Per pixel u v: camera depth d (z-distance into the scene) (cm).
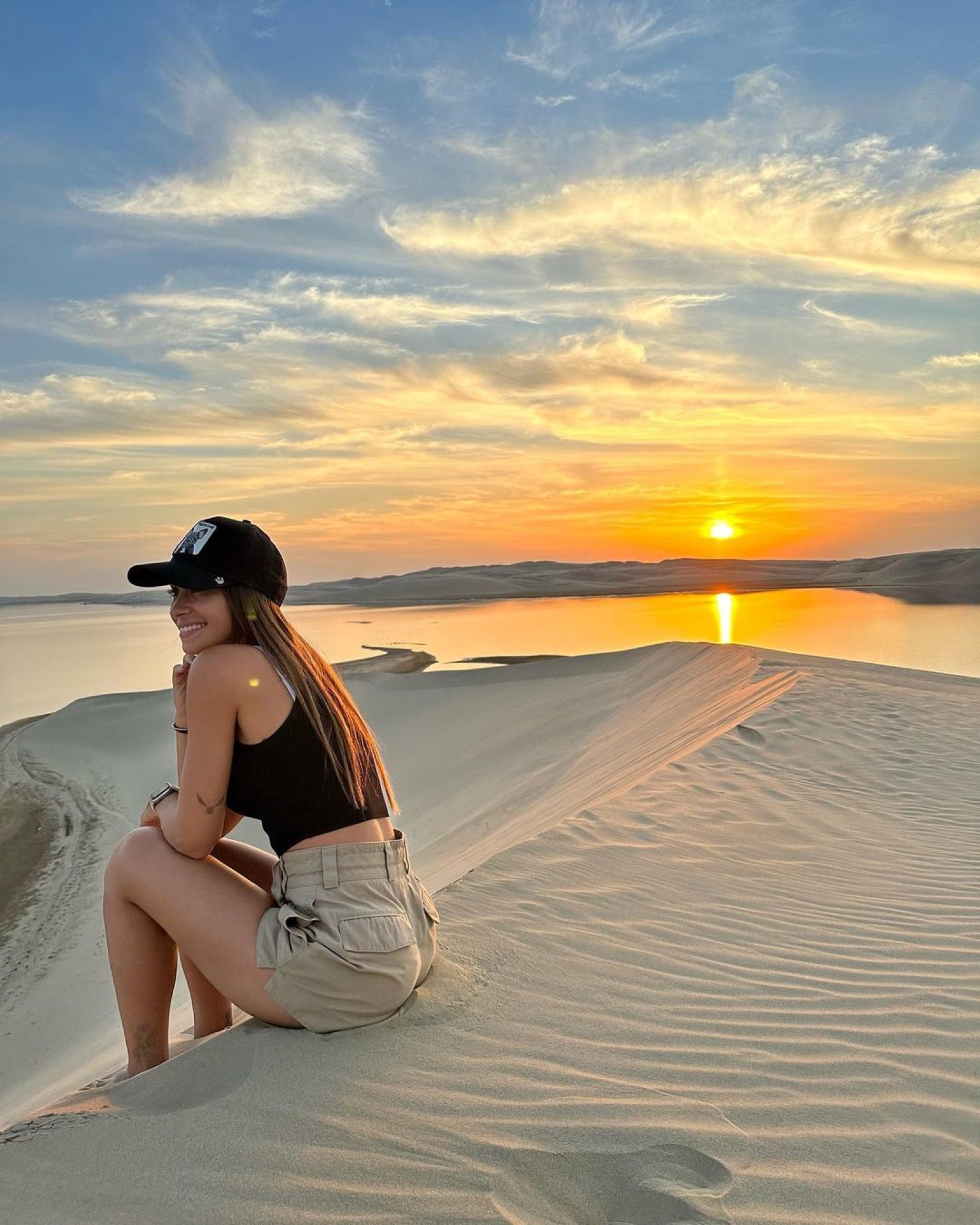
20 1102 556
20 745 2659
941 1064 237
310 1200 174
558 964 304
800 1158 191
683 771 682
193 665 235
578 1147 194
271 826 246
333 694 248
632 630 5428
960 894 413
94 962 1012
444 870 691
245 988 238
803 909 386
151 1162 186
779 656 1712
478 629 6519
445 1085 218
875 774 696
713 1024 262
